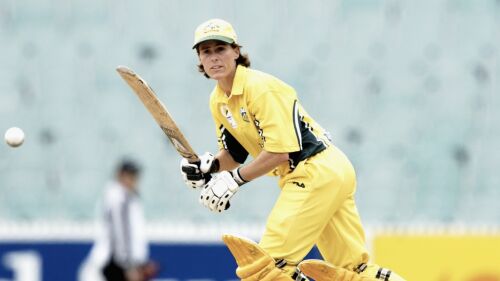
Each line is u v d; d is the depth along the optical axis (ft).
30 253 124.77
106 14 157.17
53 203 148.36
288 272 65.31
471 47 154.92
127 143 150.51
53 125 152.56
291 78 152.97
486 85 153.58
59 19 157.17
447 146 150.61
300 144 64.85
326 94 152.46
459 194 147.54
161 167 148.05
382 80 153.07
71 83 154.81
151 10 156.56
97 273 123.24
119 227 120.67
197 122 151.43
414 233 119.65
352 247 68.49
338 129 150.82
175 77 153.79
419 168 149.07
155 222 141.38
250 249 64.23
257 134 66.90
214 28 64.44
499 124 152.05
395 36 154.61
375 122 151.33
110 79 154.61
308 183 65.62
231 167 72.43
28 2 157.79
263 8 155.53
